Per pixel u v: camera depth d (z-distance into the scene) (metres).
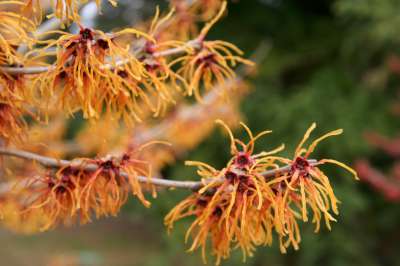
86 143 3.03
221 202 1.32
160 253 8.16
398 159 7.70
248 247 1.32
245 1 8.92
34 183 1.56
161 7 7.48
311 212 5.37
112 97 1.30
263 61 8.24
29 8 1.25
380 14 6.75
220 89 1.70
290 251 7.37
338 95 7.87
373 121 7.58
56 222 1.45
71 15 1.24
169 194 7.37
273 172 1.24
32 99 1.33
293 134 7.52
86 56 1.23
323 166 7.52
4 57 1.34
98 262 8.52
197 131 3.09
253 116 7.84
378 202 7.96
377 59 8.23
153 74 1.43
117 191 1.34
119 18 7.78
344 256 7.38
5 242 9.64
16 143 1.44
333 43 8.59
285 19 8.98
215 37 8.75
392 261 8.13
